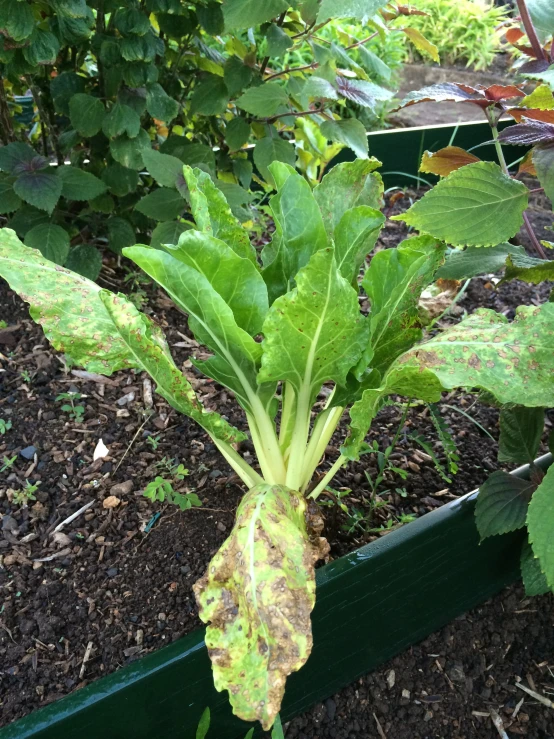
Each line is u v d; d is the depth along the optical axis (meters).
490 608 0.68
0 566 0.62
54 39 0.77
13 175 0.81
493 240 0.53
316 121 0.96
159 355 0.46
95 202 0.90
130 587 0.61
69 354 0.53
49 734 0.47
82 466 0.72
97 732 0.49
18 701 0.53
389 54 1.70
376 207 0.62
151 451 0.74
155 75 0.82
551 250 1.16
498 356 0.47
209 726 0.55
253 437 0.57
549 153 0.50
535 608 0.67
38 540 0.65
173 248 0.46
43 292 0.53
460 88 0.59
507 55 2.21
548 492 0.46
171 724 0.53
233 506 0.68
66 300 0.53
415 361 0.48
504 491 0.61
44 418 0.77
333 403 0.55
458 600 0.65
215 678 0.42
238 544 0.45
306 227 0.53
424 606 0.63
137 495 0.69
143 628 0.58
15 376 0.82
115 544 0.64
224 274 0.48
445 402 0.85
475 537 0.62
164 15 0.86
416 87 2.02
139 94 0.85
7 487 0.69
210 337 0.49
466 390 0.79
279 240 0.59
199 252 0.46
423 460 0.76
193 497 0.65
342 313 0.45
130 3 0.79
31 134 1.11
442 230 0.54
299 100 0.91
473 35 2.07
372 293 0.53
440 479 0.73
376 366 0.57
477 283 1.11
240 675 0.42
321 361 0.49
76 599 0.60
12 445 0.74
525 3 0.58
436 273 0.62
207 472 0.71
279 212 0.54
